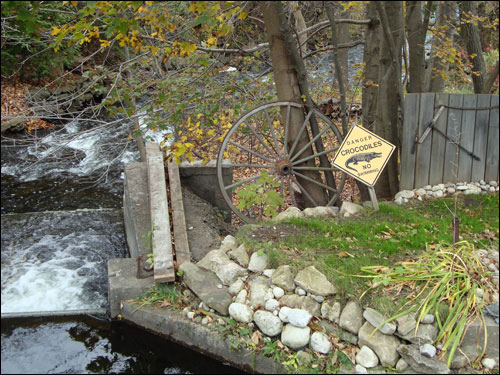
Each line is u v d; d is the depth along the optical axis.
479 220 4.65
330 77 9.51
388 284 3.68
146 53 6.02
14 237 5.78
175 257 4.57
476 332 3.40
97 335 4.15
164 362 3.90
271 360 3.55
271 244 4.21
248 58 6.50
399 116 5.63
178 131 6.29
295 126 5.41
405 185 5.26
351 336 3.52
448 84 10.95
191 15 5.50
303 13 6.95
